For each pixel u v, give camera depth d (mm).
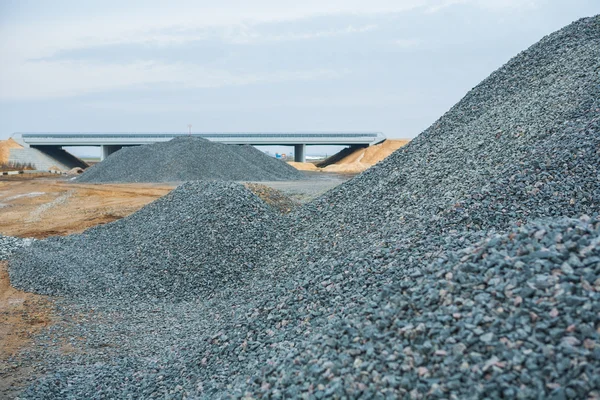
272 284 12516
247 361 7973
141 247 18328
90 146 82000
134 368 9727
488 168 12742
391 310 6730
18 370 9656
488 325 5621
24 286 15180
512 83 19062
